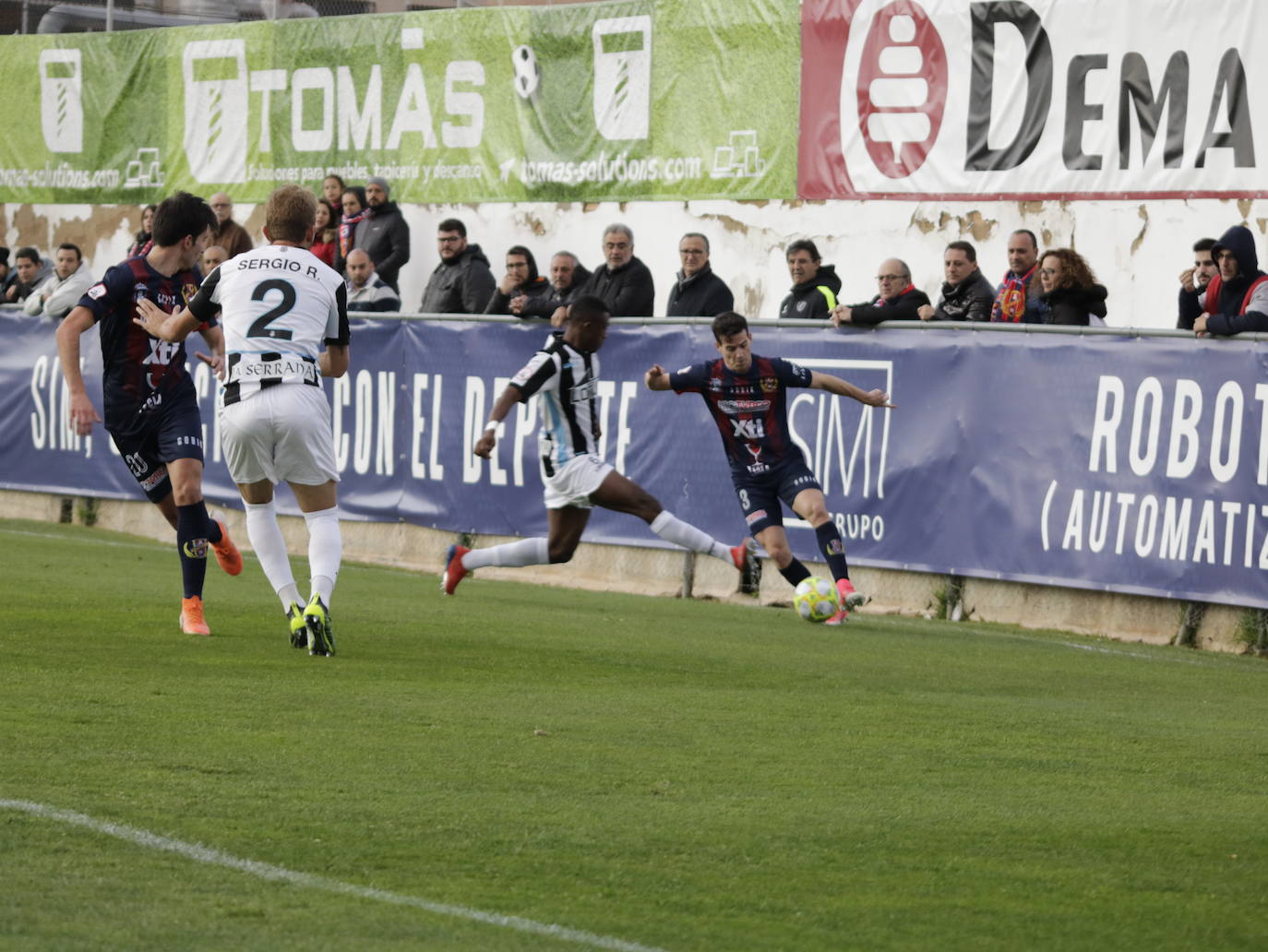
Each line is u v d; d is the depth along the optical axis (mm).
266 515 27078
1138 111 44906
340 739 19766
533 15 55406
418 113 58062
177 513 28172
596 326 33875
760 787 18297
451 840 15273
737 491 36219
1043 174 46531
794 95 50719
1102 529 36219
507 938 12453
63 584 35594
